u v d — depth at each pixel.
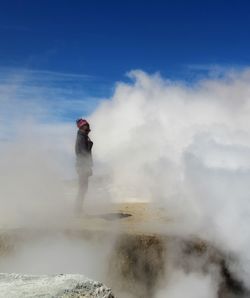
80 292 7.74
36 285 7.87
